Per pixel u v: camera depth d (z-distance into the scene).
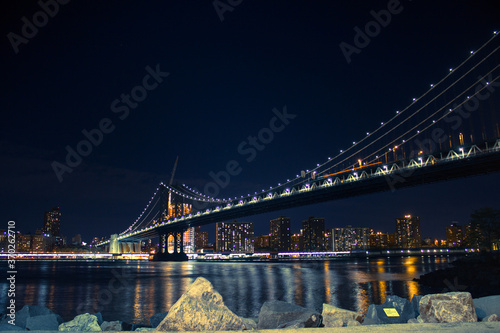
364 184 91.06
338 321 7.53
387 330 4.25
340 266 131.62
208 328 5.51
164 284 56.66
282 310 6.85
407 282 58.44
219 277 72.88
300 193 106.50
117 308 31.98
